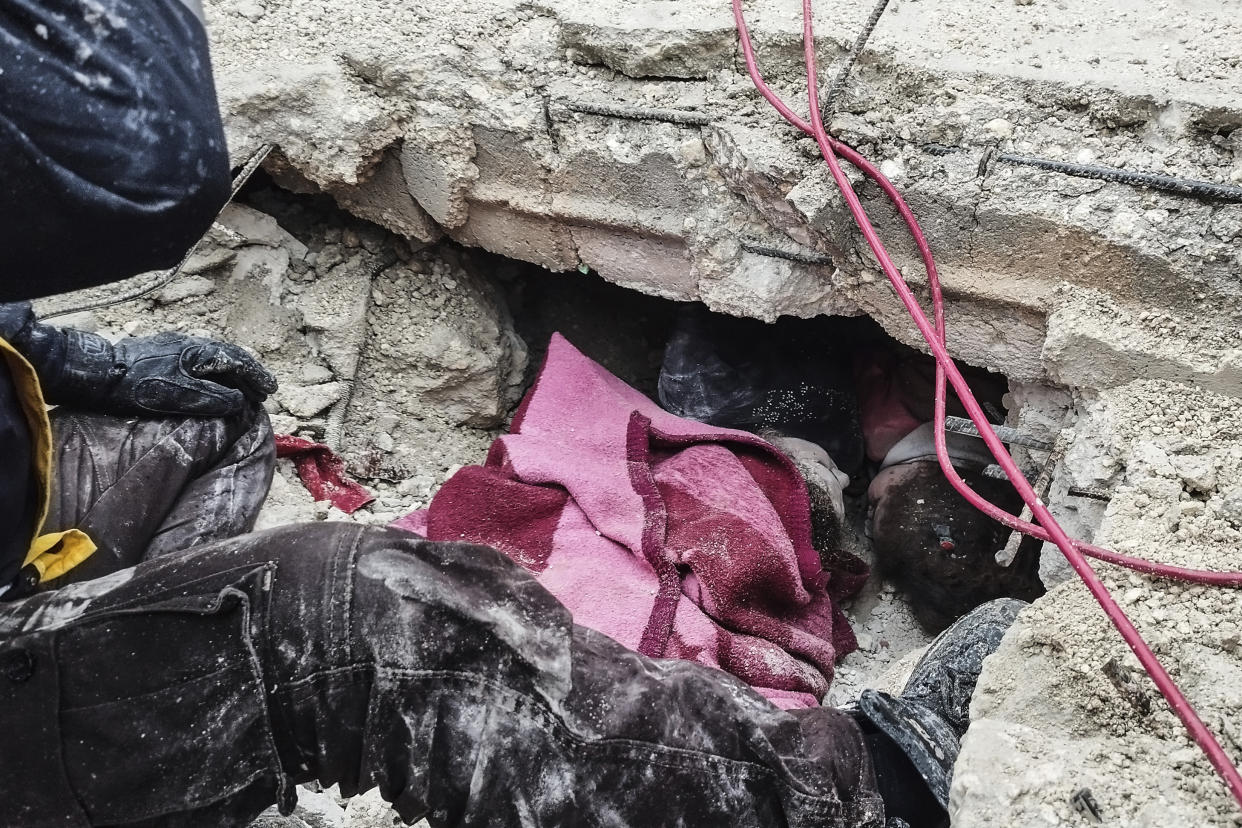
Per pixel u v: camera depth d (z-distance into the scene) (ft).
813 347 9.19
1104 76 6.86
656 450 8.73
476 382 9.15
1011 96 6.95
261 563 4.51
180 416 6.41
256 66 8.04
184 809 4.45
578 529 7.82
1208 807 4.53
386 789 4.61
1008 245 6.88
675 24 7.62
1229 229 6.35
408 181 8.46
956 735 5.55
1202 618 5.22
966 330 7.40
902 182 6.97
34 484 5.33
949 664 6.21
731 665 7.22
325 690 4.43
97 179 3.66
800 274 7.74
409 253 9.27
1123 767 4.75
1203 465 6.02
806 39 7.11
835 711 5.24
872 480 8.95
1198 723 4.59
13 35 3.50
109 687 4.33
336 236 9.17
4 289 3.89
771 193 7.37
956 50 7.23
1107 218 6.57
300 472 8.46
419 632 4.44
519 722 4.49
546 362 8.95
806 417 9.05
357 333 8.91
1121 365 6.63
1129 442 6.39
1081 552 5.56
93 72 3.60
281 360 8.89
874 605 8.68
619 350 10.16
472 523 7.91
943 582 8.11
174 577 4.51
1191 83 6.73
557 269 8.80
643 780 4.53
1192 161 6.59
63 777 4.32
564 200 8.15
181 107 3.78
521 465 8.06
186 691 4.35
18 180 3.57
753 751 4.68
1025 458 7.68
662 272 8.32
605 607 7.36
